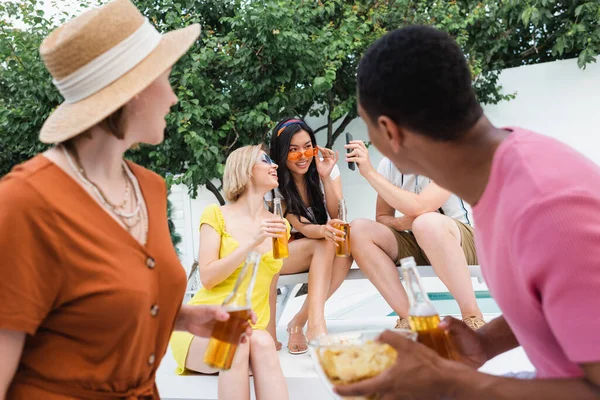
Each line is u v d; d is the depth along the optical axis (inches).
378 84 42.1
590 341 33.6
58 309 47.2
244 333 55.8
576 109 295.7
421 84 40.3
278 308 152.4
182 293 55.2
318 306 116.9
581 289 34.2
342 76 324.5
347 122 325.7
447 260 109.7
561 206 35.6
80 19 49.6
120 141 51.3
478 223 43.5
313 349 45.4
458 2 349.7
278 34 268.5
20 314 43.9
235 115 293.3
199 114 268.8
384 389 39.9
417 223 112.5
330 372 43.0
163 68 50.1
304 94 288.8
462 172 43.2
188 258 332.8
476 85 308.8
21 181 45.0
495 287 44.1
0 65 312.3
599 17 296.2
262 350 92.4
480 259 48.3
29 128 299.0
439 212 126.6
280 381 92.2
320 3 305.7
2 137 307.7
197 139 263.4
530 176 38.0
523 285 39.0
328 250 121.4
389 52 41.7
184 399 102.0
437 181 45.4
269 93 293.3
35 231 44.6
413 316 48.7
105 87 48.8
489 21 326.0
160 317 53.1
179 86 275.7
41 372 47.1
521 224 37.1
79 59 48.2
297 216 128.3
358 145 121.1
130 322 47.8
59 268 45.7
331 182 133.3
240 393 88.6
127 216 51.3
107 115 47.2
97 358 47.9
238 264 100.7
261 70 287.3
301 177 131.5
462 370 38.5
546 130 303.6
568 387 35.7
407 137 43.2
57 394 47.3
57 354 47.3
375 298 217.5
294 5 280.1
